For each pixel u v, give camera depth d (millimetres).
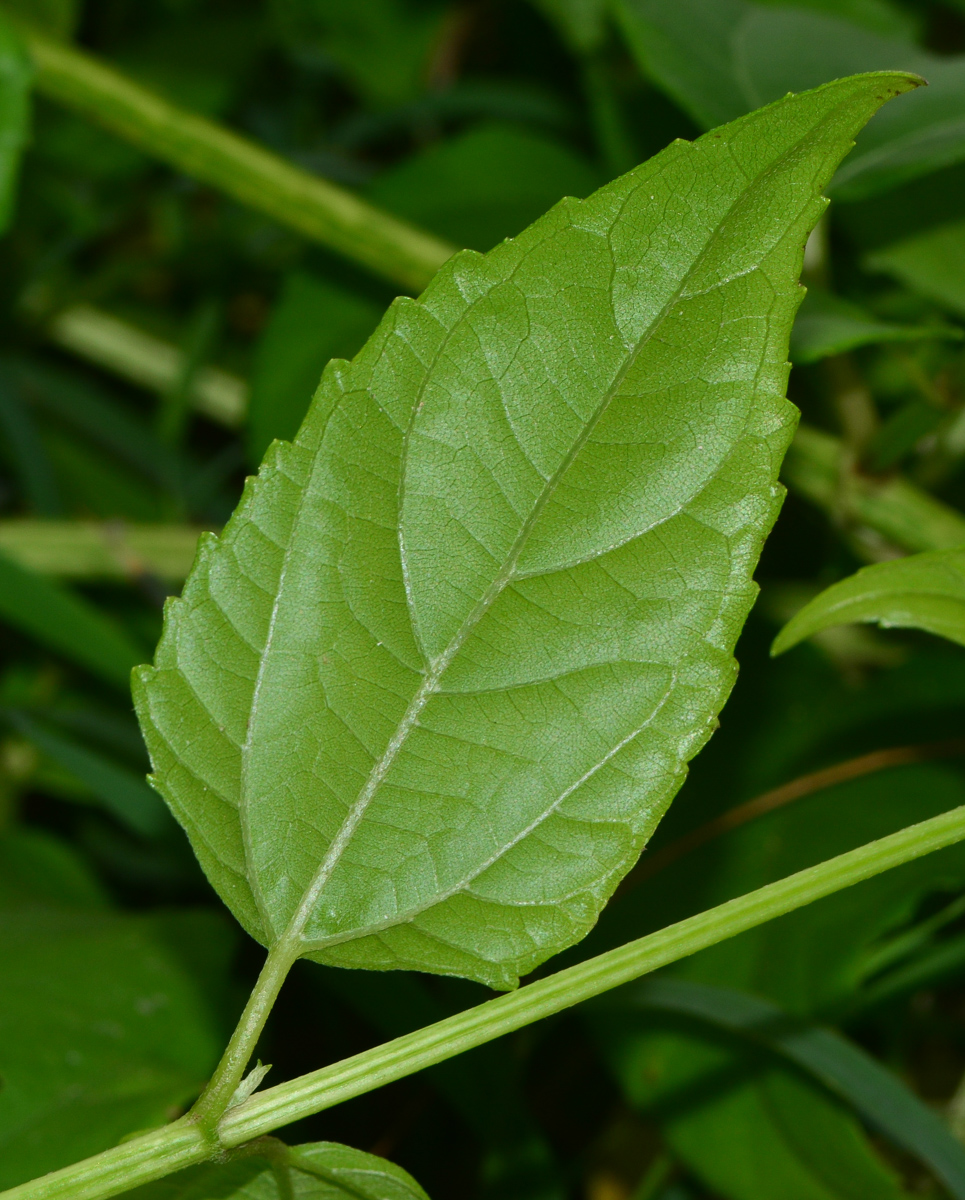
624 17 518
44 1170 472
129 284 958
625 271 408
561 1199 523
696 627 414
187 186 865
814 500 612
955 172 560
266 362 694
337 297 697
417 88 936
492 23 962
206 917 537
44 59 646
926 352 558
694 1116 511
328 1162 419
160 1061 498
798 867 541
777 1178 502
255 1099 415
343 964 420
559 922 417
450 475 414
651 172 406
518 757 418
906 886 508
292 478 416
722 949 521
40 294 872
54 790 746
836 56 532
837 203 560
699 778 593
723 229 406
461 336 411
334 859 420
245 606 417
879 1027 562
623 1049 520
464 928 419
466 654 417
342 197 650
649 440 412
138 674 418
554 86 942
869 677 619
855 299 672
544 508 414
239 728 419
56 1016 497
